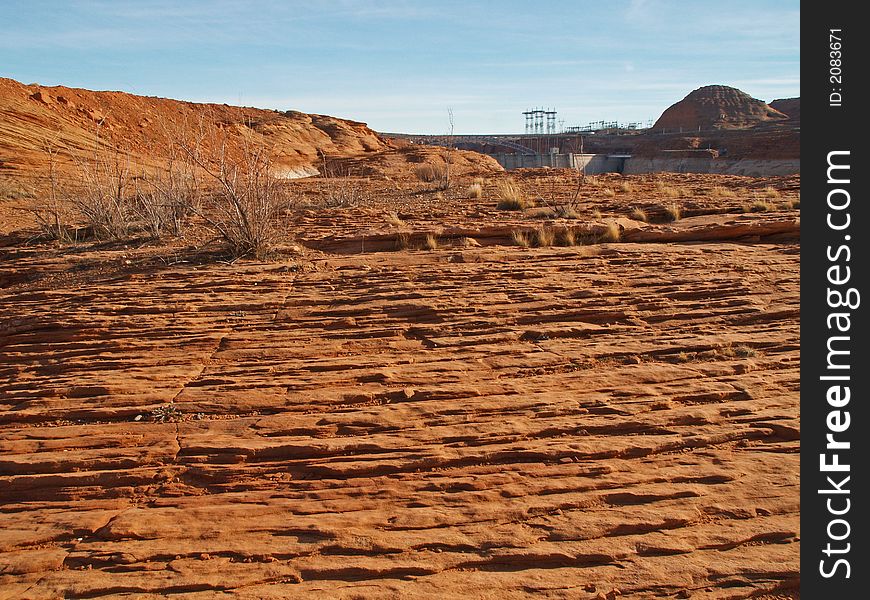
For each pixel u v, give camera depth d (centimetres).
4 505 425
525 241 1136
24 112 3178
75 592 350
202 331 705
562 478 441
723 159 10688
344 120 7906
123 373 603
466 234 1177
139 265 995
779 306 762
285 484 441
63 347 667
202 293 829
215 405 539
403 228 1200
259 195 1093
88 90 4444
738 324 722
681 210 1420
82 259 1034
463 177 2850
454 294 813
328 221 1352
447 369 604
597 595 345
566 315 741
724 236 1160
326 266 980
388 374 590
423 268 946
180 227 1250
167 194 1301
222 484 442
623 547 379
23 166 2364
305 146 5769
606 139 16338
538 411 524
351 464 457
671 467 452
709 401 544
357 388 568
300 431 499
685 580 355
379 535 391
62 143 2933
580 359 625
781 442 481
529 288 836
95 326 711
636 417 512
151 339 686
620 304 776
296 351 650
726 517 402
